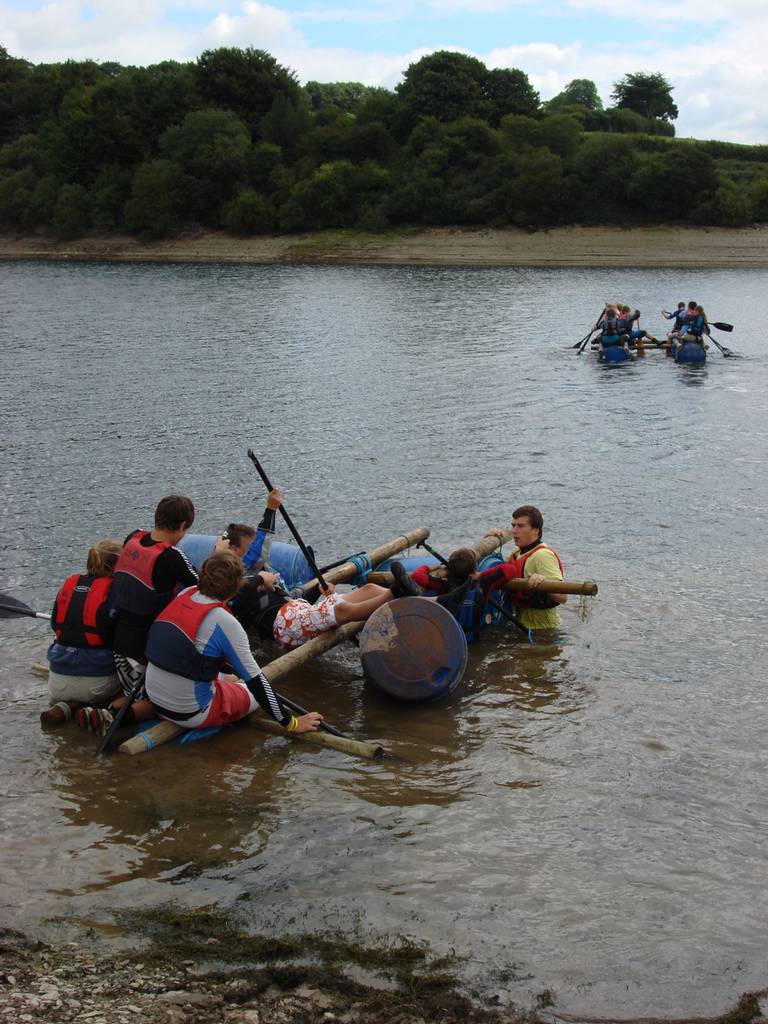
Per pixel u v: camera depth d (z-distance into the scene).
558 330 29.41
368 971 4.16
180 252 68.69
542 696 7.02
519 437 15.86
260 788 5.72
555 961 4.25
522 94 79.06
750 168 72.56
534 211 65.00
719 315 33.62
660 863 5.01
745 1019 3.95
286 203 69.44
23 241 74.44
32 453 14.84
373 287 44.00
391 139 75.94
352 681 7.40
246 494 12.72
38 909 4.56
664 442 15.52
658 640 8.04
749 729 6.54
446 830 5.28
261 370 22.20
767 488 12.92
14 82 91.50
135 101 79.88
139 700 6.51
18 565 10.22
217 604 6.11
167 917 4.50
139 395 19.28
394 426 16.64
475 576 7.93
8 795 5.62
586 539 10.77
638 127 93.12
